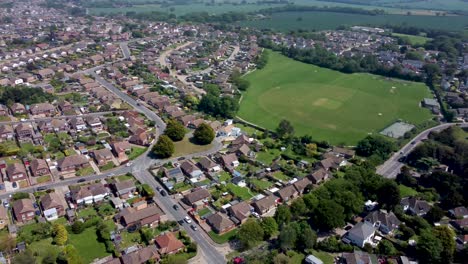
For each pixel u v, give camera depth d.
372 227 163.50
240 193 196.38
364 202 183.62
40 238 156.88
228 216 177.00
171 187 195.38
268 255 148.25
